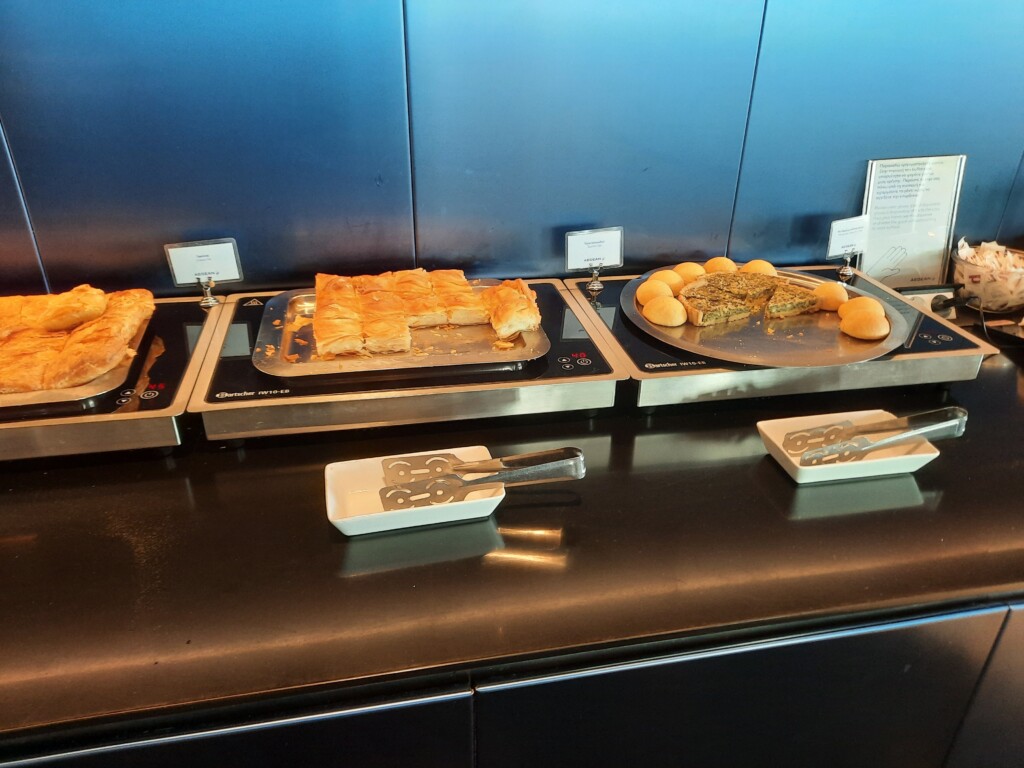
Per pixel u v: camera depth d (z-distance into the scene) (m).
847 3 1.17
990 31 1.23
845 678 0.80
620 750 0.80
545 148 1.21
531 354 1.00
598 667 0.72
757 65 1.20
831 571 0.77
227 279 1.18
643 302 1.17
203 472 0.90
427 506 0.80
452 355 0.99
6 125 1.04
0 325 1.00
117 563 0.77
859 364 1.01
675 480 0.90
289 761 0.69
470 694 0.69
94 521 0.82
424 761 0.74
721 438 0.99
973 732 0.91
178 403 0.90
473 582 0.75
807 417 0.98
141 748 0.64
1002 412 1.04
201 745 0.66
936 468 0.93
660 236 1.33
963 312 1.30
